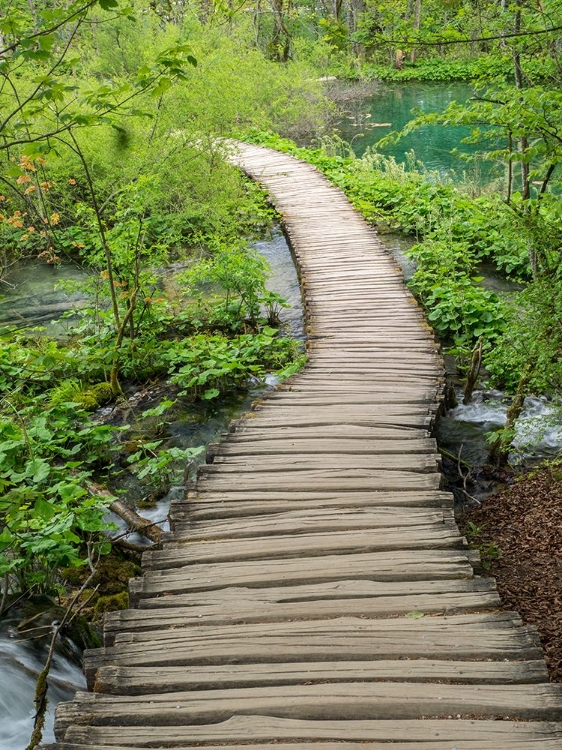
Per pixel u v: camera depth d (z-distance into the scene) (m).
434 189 13.98
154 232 11.71
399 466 5.07
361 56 32.66
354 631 3.33
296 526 4.34
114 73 15.98
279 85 21.39
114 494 6.07
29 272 11.60
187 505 4.64
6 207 11.96
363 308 8.60
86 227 12.08
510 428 5.76
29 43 3.77
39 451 5.93
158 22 17.69
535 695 2.88
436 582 3.71
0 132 4.64
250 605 3.60
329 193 14.38
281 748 2.67
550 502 5.35
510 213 5.51
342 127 23.70
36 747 2.73
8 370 6.16
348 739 2.71
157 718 2.86
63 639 4.16
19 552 4.66
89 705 2.94
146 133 9.48
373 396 6.32
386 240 12.73
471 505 5.60
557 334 5.08
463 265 10.54
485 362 7.89
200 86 11.49
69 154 10.45
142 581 3.85
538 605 4.25
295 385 6.65
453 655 3.15
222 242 11.66
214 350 8.16
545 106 5.27
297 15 29.34
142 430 7.17
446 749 2.62
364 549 4.07
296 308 9.98
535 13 6.72
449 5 6.58
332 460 5.22
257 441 5.58
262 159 17.39
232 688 3.02
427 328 7.90
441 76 31.31
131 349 8.23
